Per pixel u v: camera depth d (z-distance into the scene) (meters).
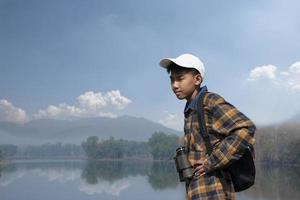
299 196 54.12
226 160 3.77
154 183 95.06
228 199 3.93
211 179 3.93
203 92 4.16
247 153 3.91
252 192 59.66
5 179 114.19
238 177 3.98
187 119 4.22
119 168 179.75
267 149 153.75
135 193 75.44
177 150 4.24
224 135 3.93
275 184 70.75
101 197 71.62
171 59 4.21
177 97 4.29
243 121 3.80
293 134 152.00
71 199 69.00
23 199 68.06
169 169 164.00
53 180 111.25
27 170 169.75
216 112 3.94
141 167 186.50
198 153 4.04
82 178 119.38
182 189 79.00
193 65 4.17
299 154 141.50
